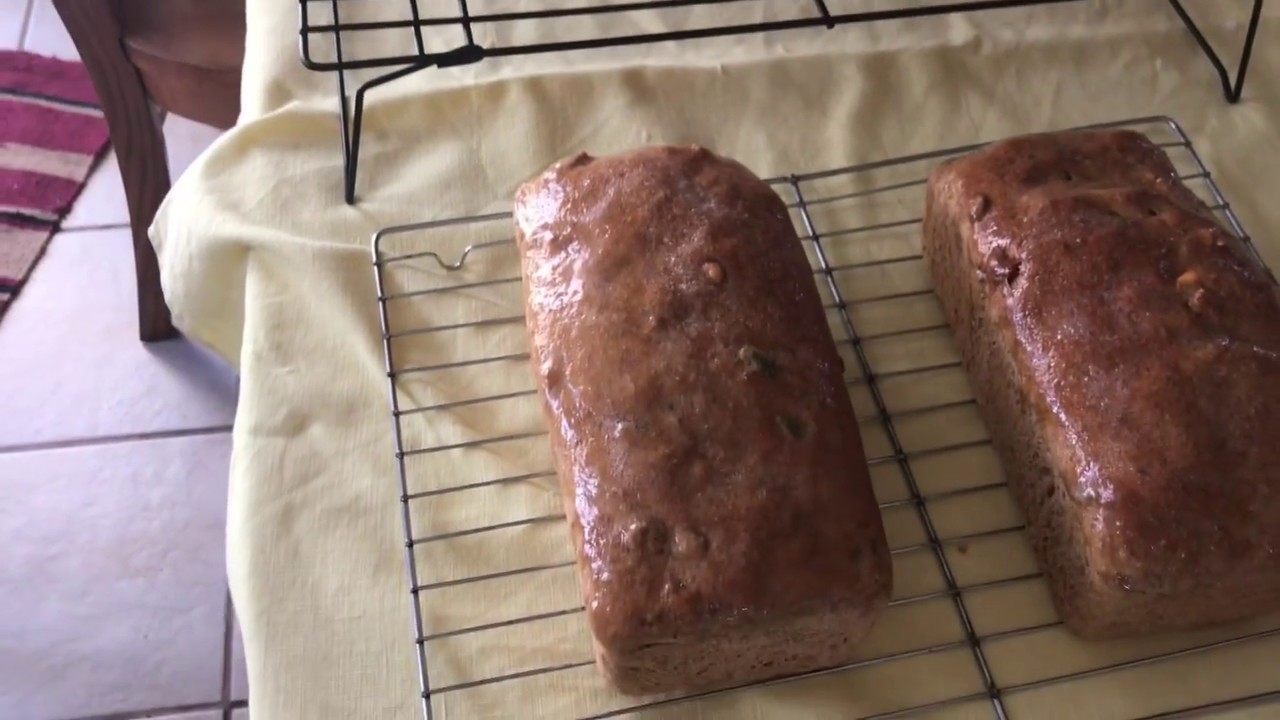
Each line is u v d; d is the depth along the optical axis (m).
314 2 0.70
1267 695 0.47
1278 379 0.47
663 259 0.51
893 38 0.70
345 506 0.52
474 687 0.48
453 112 0.65
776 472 0.46
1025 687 0.48
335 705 0.47
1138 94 0.68
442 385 0.56
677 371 0.48
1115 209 0.53
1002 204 0.54
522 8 0.70
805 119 0.66
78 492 0.93
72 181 1.12
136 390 0.99
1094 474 0.46
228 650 0.86
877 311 0.59
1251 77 0.68
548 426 0.50
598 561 0.45
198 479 0.95
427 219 0.62
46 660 0.85
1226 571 0.45
